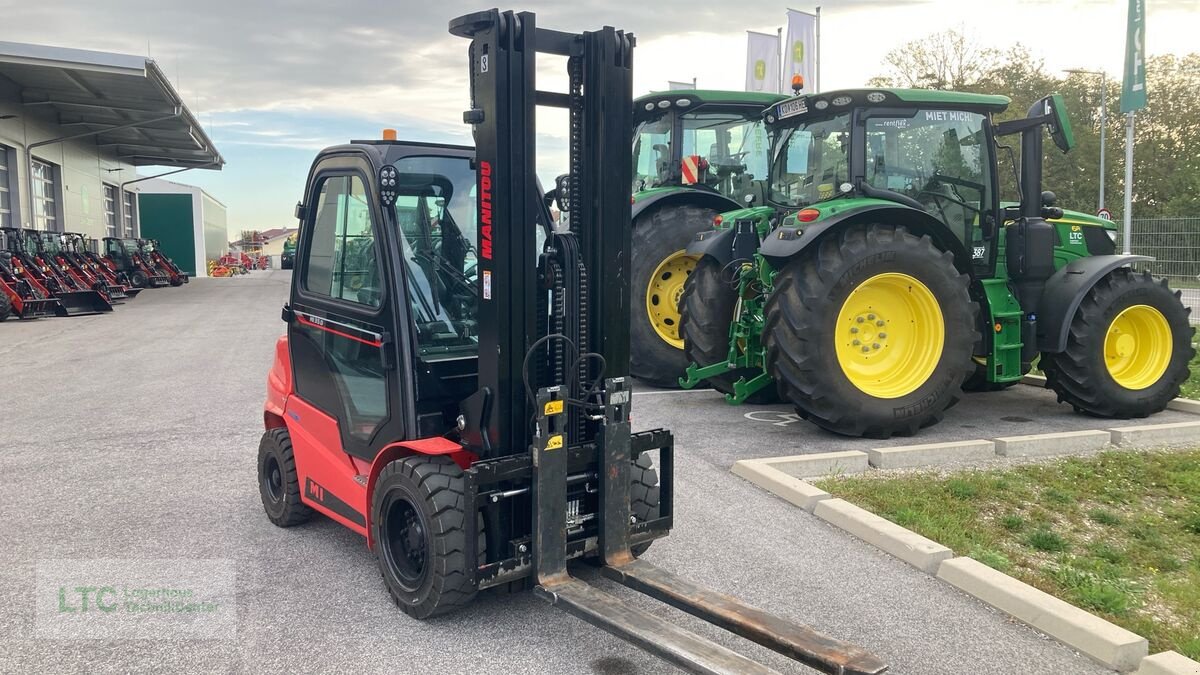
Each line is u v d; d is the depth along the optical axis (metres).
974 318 6.48
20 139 23.31
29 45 19.92
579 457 3.55
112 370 10.20
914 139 6.89
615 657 3.26
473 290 3.99
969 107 6.95
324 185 4.34
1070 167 32.25
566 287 3.65
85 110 26.17
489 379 3.54
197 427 7.08
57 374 9.90
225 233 65.19
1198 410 7.39
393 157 3.85
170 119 27.50
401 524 3.68
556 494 3.42
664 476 3.98
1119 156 32.56
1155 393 7.12
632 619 3.07
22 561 4.22
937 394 6.40
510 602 3.74
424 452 3.41
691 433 6.65
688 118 9.13
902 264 6.23
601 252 3.66
